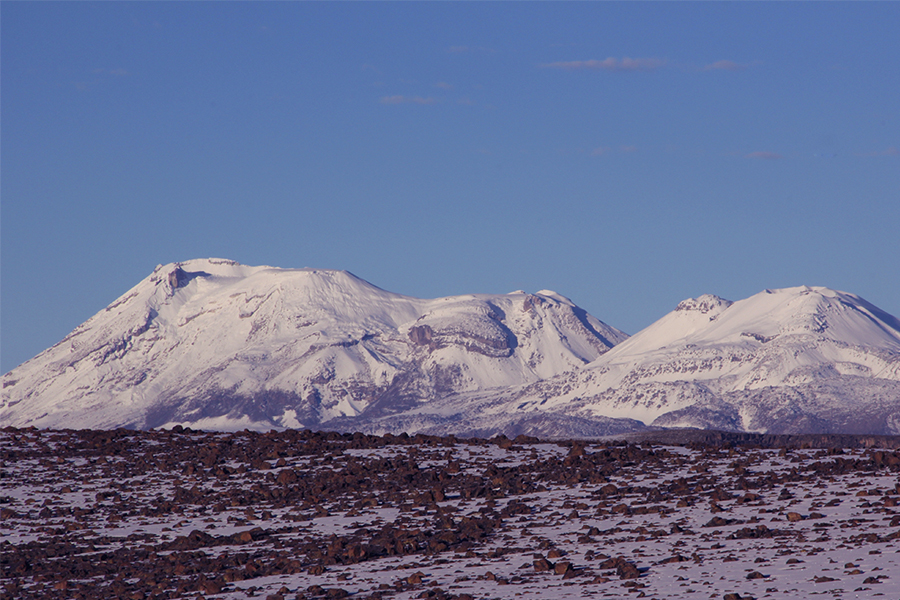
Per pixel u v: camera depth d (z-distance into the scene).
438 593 95.50
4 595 110.06
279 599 98.31
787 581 89.56
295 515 133.88
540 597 91.75
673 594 88.69
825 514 113.56
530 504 131.88
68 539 130.75
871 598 81.75
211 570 113.75
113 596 106.31
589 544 110.88
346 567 110.88
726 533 109.94
